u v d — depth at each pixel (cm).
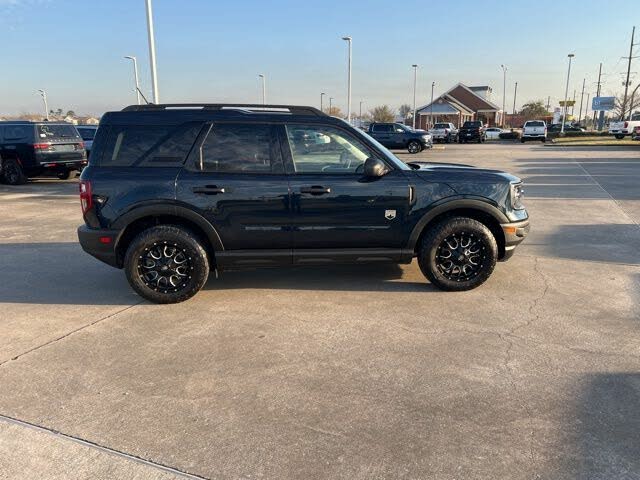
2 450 277
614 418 299
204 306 491
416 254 520
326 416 305
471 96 7681
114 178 482
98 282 573
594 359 373
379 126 2884
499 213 506
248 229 489
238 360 378
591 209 1003
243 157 489
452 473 256
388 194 492
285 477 254
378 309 477
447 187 499
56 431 293
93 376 356
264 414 308
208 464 264
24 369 367
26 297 523
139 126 491
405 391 332
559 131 5575
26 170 1502
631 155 2416
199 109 499
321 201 487
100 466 263
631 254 666
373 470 258
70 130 1577
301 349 395
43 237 812
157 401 324
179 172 484
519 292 519
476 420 299
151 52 1862
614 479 250
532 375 350
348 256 505
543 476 253
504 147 3428
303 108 508
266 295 520
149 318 462
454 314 462
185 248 488
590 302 489
